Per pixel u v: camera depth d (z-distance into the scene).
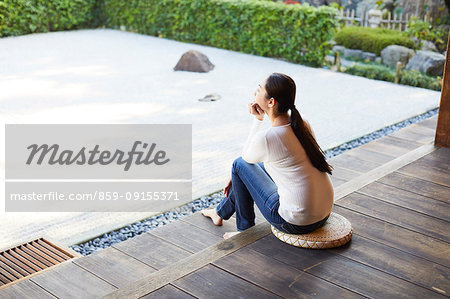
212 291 2.30
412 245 2.70
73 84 7.67
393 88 7.71
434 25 9.84
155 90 7.40
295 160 2.48
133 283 2.36
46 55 9.66
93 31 12.52
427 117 6.22
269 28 9.48
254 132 2.75
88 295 2.60
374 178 3.58
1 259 3.12
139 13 11.98
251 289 2.31
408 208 3.13
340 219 2.83
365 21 11.23
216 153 4.98
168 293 2.29
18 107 6.49
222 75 8.35
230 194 3.17
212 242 3.19
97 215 3.73
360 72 8.64
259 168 2.83
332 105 6.73
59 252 3.19
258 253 2.60
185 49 10.36
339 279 2.38
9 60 9.19
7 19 11.37
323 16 8.67
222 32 10.40
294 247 2.65
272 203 2.65
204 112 6.39
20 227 3.54
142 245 3.15
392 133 5.33
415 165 3.82
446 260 2.56
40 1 11.74
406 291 2.30
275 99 2.46
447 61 4.02
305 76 8.38
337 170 4.36
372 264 2.51
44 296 2.58
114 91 7.32
